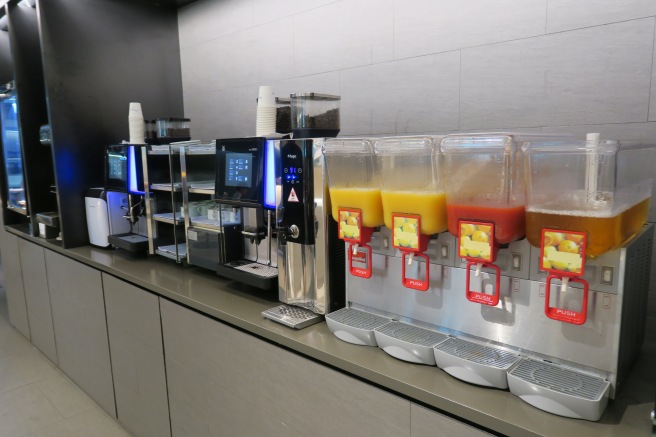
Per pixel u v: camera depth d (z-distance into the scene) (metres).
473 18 1.72
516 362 1.07
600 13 1.44
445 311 1.23
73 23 2.66
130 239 2.47
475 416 0.98
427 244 1.21
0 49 3.66
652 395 1.03
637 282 1.07
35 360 3.16
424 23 1.86
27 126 3.06
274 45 2.48
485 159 1.03
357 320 1.37
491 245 1.04
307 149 1.44
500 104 1.69
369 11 2.04
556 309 1.02
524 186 1.03
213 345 1.69
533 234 1.00
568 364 1.04
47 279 2.92
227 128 2.87
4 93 3.24
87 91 2.75
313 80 2.32
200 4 2.90
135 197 2.49
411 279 1.27
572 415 0.94
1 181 3.52
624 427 0.92
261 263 1.90
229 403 1.67
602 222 0.90
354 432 1.24
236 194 1.72
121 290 2.19
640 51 1.38
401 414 1.12
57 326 2.90
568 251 0.95
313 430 1.36
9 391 2.76
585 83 1.49
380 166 1.25
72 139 2.71
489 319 1.15
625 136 1.44
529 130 1.63
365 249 1.39
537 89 1.60
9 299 3.68
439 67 1.84
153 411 2.12
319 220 1.47
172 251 2.26
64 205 2.69
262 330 1.48
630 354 1.10
